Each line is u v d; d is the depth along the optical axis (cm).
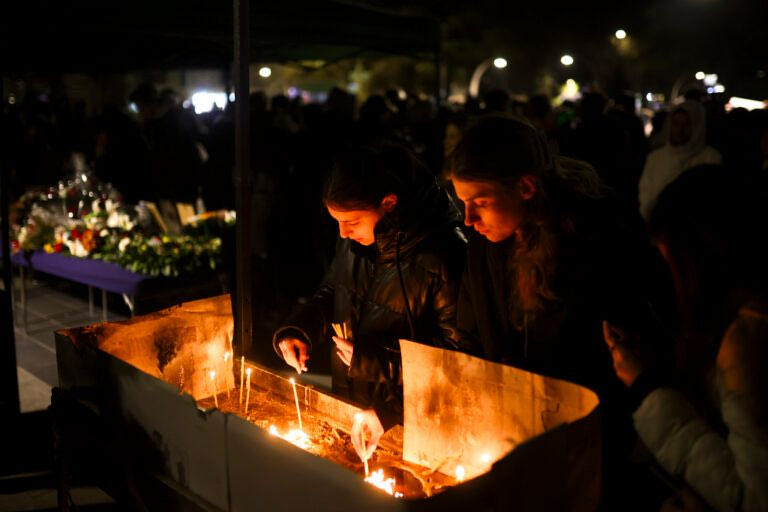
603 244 169
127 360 212
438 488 172
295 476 142
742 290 132
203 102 1444
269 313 607
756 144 620
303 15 613
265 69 1474
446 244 217
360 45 696
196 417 162
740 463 127
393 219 215
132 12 504
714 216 135
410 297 219
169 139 651
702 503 145
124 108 1335
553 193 170
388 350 221
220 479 160
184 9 532
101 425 197
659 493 171
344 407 204
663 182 556
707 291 138
